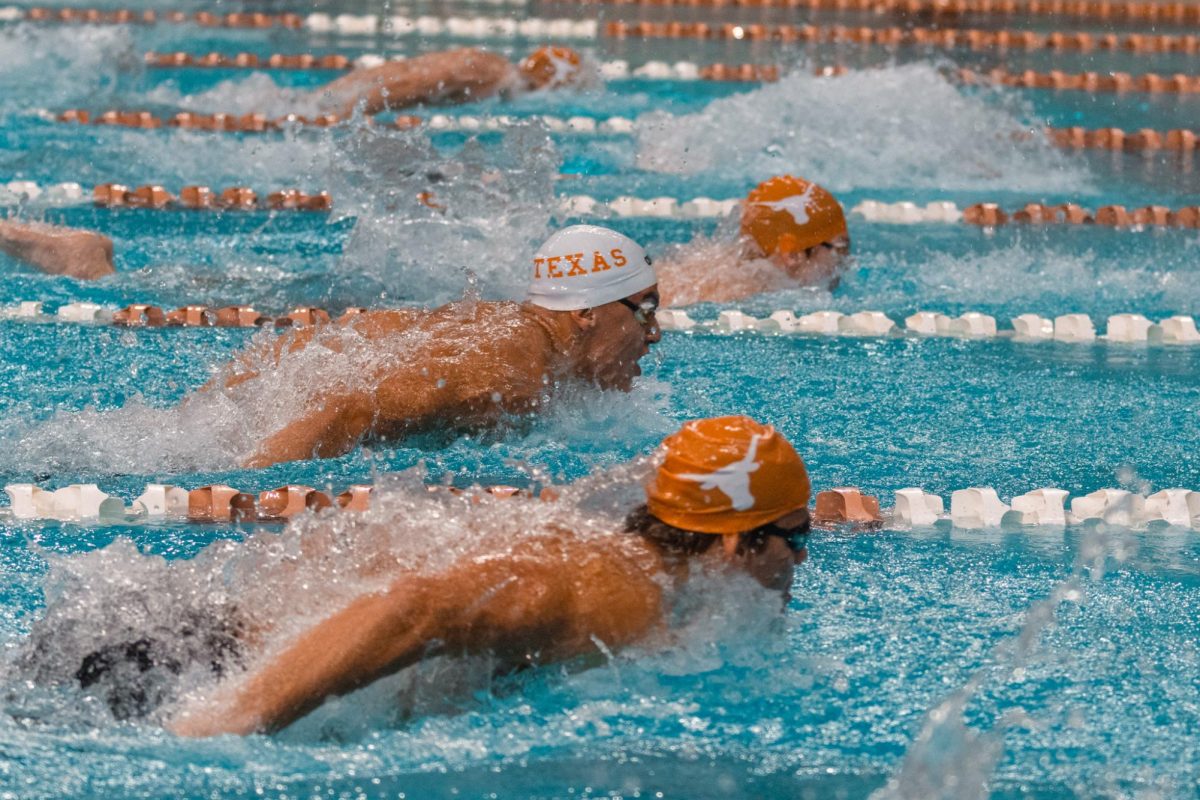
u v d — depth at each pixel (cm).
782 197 1520
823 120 2295
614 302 1020
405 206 1602
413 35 3259
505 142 1777
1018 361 1332
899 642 742
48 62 2747
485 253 1540
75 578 676
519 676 650
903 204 1916
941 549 883
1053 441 1101
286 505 909
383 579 636
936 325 1437
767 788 603
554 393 1026
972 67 2941
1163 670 716
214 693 619
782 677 693
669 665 679
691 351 1324
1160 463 1054
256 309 1381
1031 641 746
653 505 664
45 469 979
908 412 1163
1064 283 1611
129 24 3244
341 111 2336
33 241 1495
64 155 2055
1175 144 2359
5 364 1195
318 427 990
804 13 3609
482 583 623
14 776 584
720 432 659
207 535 878
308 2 3625
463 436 1005
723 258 1536
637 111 2498
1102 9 3675
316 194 1861
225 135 2228
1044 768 625
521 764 611
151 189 1836
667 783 605
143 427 1031
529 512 674
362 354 1012
